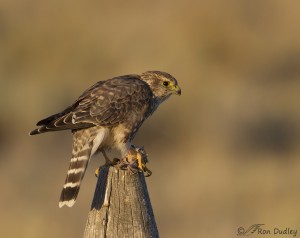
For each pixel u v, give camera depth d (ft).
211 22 74.13
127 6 74.79
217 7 74.74
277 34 79.92
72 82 68.69
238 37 74.33
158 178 51.21
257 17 79.56
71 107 28.63
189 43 71.72
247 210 43.55
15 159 52.49
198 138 58.95
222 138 58.85
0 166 50.67
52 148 54.24
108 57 71.05
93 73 70.38
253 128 60.70
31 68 69.26
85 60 70.85
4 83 62.28
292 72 76.95
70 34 72.13
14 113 59.06
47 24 72.69
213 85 67.05
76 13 73.72
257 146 58.70
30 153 53.52
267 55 77.56
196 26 72.95
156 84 31.37
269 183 46.88
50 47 70.85
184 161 55.57
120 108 28.71
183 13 73.87
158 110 60.49
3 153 54.54
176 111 61.11
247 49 75.20
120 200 22.34
